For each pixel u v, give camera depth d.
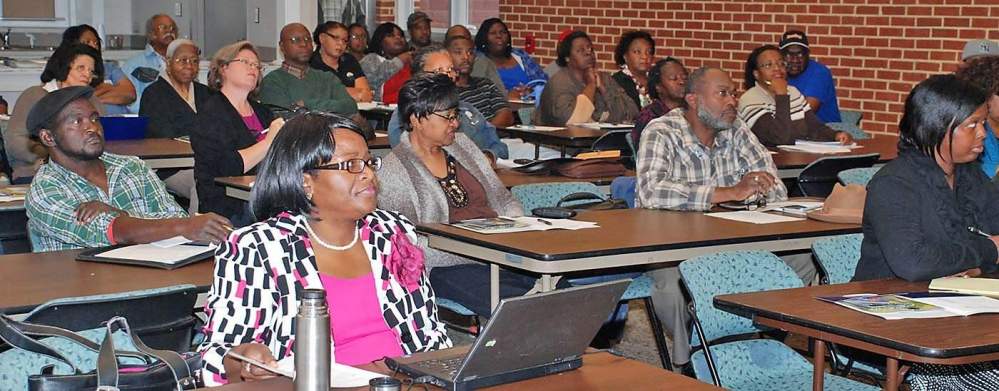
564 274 3.80
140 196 3.80
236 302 2.38
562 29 10.51
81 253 3.36
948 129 3.19
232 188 4.90
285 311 2.40
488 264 4.06
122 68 7.88
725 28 9.20
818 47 8.62
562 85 7.70
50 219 3.57
